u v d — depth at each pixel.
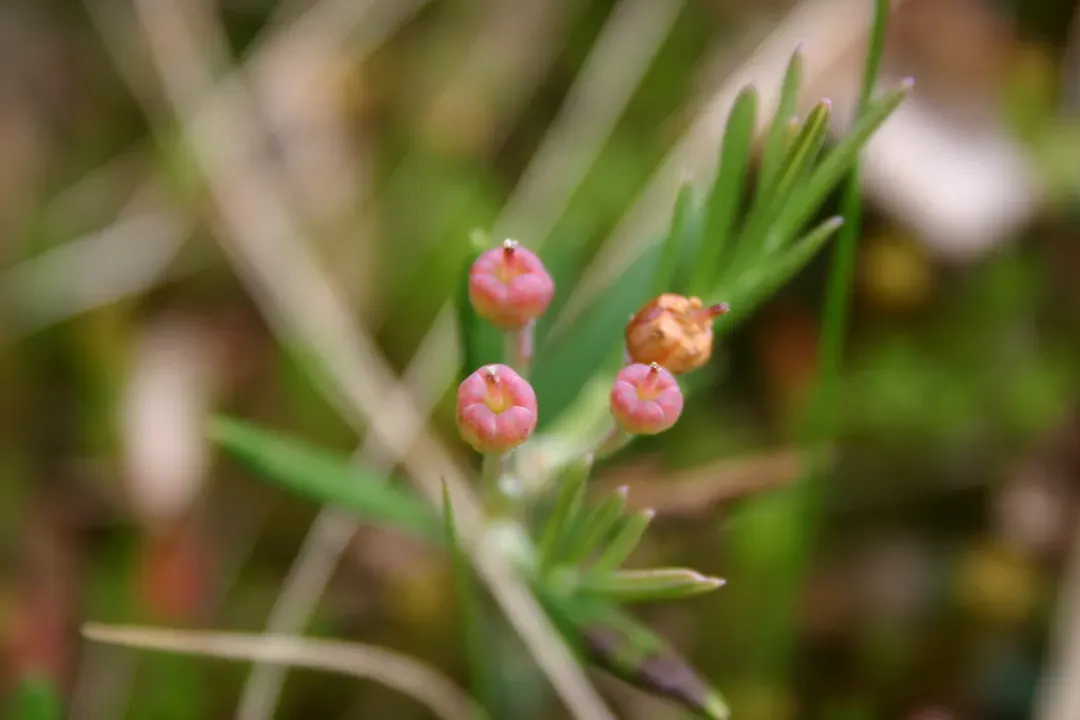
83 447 0.24
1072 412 0.23
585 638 0.20
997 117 0.24
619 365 0.21
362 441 0.24
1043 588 0.23
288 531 0.23
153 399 0.24
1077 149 0.24
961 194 0.24
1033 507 0.23
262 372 0.24
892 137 0.24
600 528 0.20
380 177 0.25
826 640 0.23
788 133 0.19
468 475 0.23
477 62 0.25
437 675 0.23
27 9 0.25
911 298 0.24
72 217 0.24
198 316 0.24
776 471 0.21
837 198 0.23
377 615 0.23
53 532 0.23
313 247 0.24
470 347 0.20
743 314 0.20
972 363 0.24
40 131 0.25
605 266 0.23
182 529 0.23
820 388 0.21
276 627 0.22
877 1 0.19
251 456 0.21
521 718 0.22
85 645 0.23
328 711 0.23
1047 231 0.24
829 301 0.21
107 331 0.24
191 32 0.25
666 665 0.20
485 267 0.19
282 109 0.25
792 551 0.22
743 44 0.25
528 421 0.18
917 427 0.23
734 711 0.22
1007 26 0.25
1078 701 0.22
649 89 0.25
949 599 0.23
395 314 0.24
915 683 0.23
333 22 0.25
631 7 0.25
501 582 0.21
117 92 0.25
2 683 0.23
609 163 0.24
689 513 0.22
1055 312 0.24
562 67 0.25
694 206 0.21
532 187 0.24
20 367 0.24
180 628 0.23
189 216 0.24
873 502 0.23
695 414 0.23
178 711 0.22
